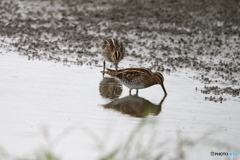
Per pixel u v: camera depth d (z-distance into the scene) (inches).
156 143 589.3
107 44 971.3
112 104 745.6
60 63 952.3
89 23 1280.8
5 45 1042.7
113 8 1455.5
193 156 568.7
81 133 608.4
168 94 824.3
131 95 811.4
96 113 693.9
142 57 1035.9
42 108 695.1
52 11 1379.2
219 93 837.8
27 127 614.5
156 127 657.0
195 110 742.5
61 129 617.0
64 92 781.9
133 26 1275.8
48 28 1203.2
